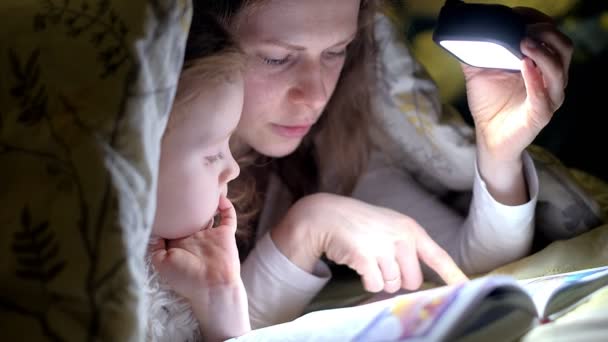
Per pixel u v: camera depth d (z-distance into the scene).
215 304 0.80
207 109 0.78
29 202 0.57
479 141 1.04
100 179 0.57
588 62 1.35
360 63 1.14
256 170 1.12
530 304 0.65
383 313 0.65
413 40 1.39
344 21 0.92
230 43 0.84
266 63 0.92
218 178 0.83
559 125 1.35
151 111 0.62
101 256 0.56
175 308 0.79
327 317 0.72
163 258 0.79
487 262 1.08
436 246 1.01
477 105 1.03
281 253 0.99
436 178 1.19
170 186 0.78
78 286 0.54
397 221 1.00
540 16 0.95
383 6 1.13
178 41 0.66
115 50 0.62
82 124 0.59
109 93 0.60
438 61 1.39
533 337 0.62
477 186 1.06
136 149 0.60
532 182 1.03
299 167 1.17
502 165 1.02
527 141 0.98
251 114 0.96
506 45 0.87
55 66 0.61
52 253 0.55
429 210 1.18
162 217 0.80
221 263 0.81
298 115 0.96
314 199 1.02
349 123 1.18
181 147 0.78
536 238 1.14
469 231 1.10
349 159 1.19
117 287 0.55
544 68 0.90
